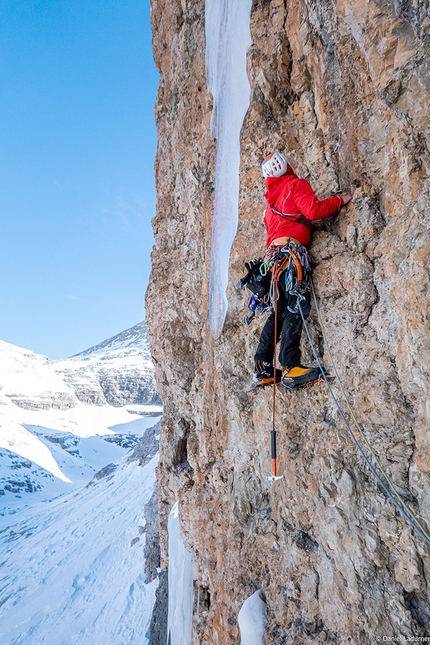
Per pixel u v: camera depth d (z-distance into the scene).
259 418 3.87
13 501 69.19
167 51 6.57
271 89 4.01
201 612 4.91
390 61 2.66
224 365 4.29
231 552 3.99
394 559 2.66
